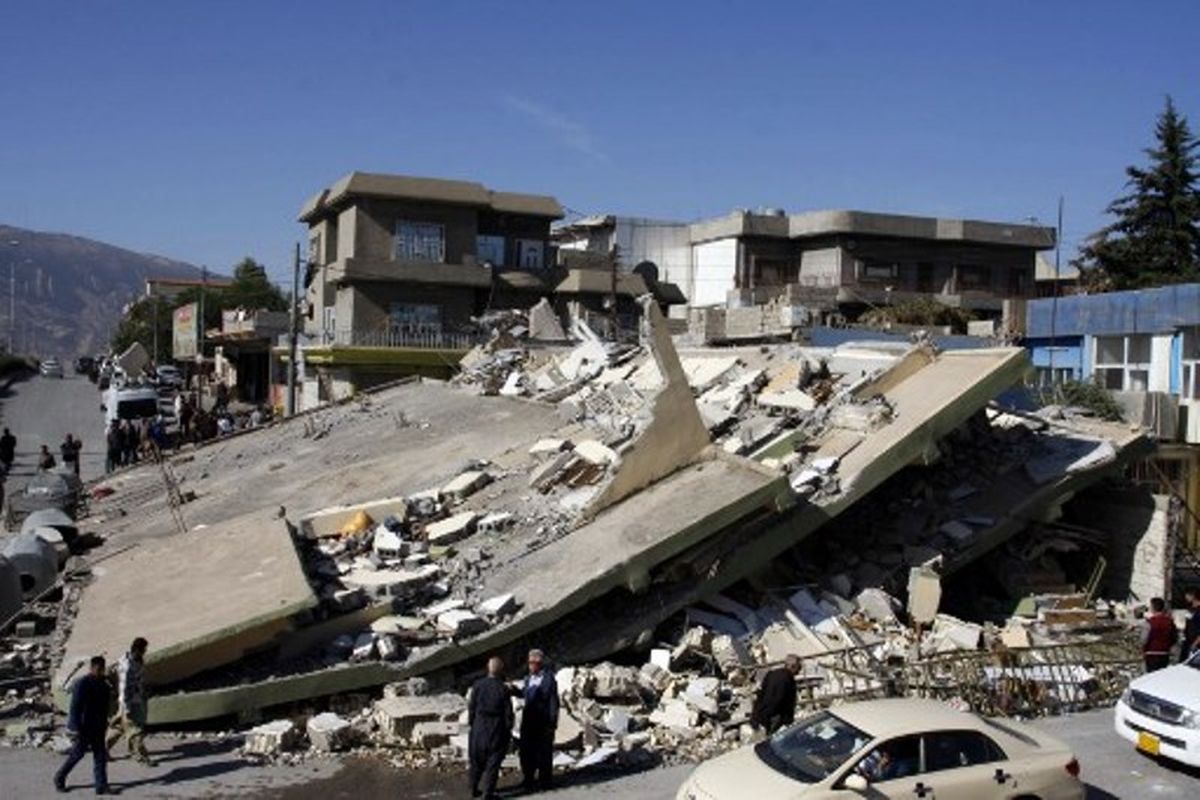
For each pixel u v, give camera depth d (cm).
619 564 1617
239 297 9519
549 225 5759
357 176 5131
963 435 2155
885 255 6088
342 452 2872
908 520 1992
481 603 1642
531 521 1928
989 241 6219
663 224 6650
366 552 1909
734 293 5988
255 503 2506
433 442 2734
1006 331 4194
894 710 1088
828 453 1975
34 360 11150
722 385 2452
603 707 1467
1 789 1197
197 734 1389
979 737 1061
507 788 1244
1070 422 2262
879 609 1789
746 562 1748
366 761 1306
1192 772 1300
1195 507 2453
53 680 1451
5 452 3753
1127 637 1794
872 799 996
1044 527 2052
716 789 1023
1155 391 2930
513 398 3025
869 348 2377
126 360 6475
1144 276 5350
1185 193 5547
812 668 1576
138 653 1298
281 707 1448
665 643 1689
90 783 1224
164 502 2697
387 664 1494
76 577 1986
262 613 1473
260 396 7094
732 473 1841
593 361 3027
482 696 1198
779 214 6456
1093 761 1335
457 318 5331
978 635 1714
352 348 4928
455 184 5300
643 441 1909
